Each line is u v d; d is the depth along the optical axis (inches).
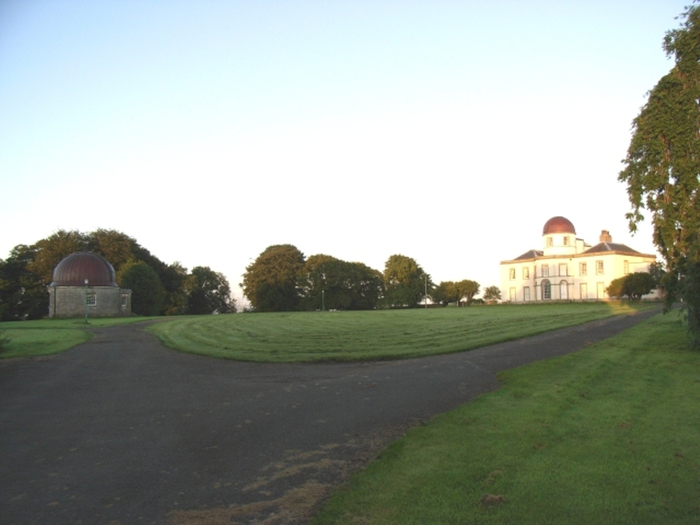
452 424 362.3
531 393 457.7
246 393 502.6
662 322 1243.2
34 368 701.3
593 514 223.9
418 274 4028.1
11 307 2620.6
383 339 979.9
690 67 745.6
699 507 230.8
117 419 409.1
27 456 317.4
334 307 3398.1
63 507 241.3
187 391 522.3
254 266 3553.2
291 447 326.0
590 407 406.3
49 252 2716.5
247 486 263.6
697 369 578.6
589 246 3892.7
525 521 217.9
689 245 739.4
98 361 767.7
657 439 323.9
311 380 568.4
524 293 3762.3
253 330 1285.7
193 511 235.0
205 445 334.0
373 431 358.0
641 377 534.6
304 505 239.5
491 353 748.0
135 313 2674.7
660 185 768.3
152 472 285.9
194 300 3919.8
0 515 233.3
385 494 245.4
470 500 237.6
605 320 1355.8
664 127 751.1
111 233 2982.3
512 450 305.0
